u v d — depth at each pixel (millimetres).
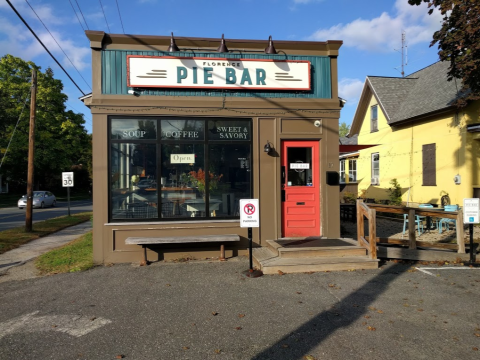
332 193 7988
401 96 17875
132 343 3889
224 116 7719
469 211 7051
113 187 7453
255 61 7805
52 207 31031
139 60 7438
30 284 6141
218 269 6684
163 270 6680
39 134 35094
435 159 14492
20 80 34844
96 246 7254
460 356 3580
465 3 9047
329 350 3707
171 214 7609
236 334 4078
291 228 8008
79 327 4312
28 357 3625
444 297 5234
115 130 7477
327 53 8141
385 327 4246
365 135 20000
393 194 16828
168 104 7523
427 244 7531
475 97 10445
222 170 7793
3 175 41562
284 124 7910
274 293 5398
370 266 6676
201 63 7633
